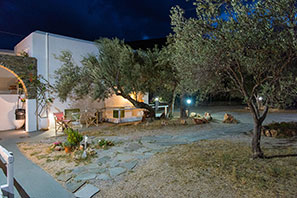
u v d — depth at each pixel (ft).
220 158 17.31
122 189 12.76
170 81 34.91
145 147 21.80
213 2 14.02
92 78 30.37
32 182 13.93
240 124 35.55
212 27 14.35
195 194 11.80
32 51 31.19
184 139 25.26
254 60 13.67
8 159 10.60
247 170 14.66
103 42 31.68
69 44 35.14
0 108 31.94
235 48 13.50
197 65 15.71
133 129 31.81
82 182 13.78
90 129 32.63
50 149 21.12
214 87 17.61
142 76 34.04
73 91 32.78
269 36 12.35
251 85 22.08
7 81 38.93
